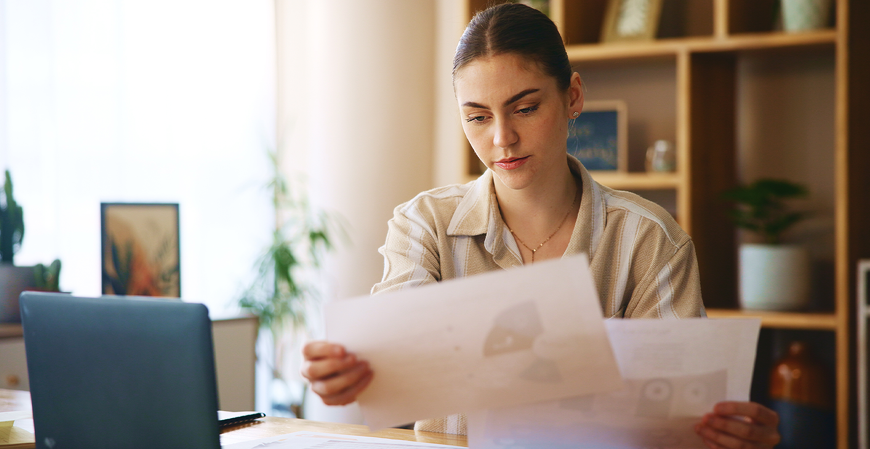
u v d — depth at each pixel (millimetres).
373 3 3205
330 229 3305
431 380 794
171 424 782
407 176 3238
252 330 2705
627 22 2627
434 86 3301
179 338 766
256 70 3484
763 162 2668
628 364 799
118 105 3008
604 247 1118
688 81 2469
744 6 2547
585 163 2668
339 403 807
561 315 756
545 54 985
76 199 2887
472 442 837
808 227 2602
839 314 2271
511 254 1133
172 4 3178
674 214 2789
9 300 2336
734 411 783
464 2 2695
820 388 2316
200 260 3297
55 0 2822
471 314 767
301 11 3598
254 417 1186
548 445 823
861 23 2373
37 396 872
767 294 2422
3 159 2670
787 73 2623
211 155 3324
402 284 1082
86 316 822
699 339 787
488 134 1019
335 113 3260
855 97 2322
